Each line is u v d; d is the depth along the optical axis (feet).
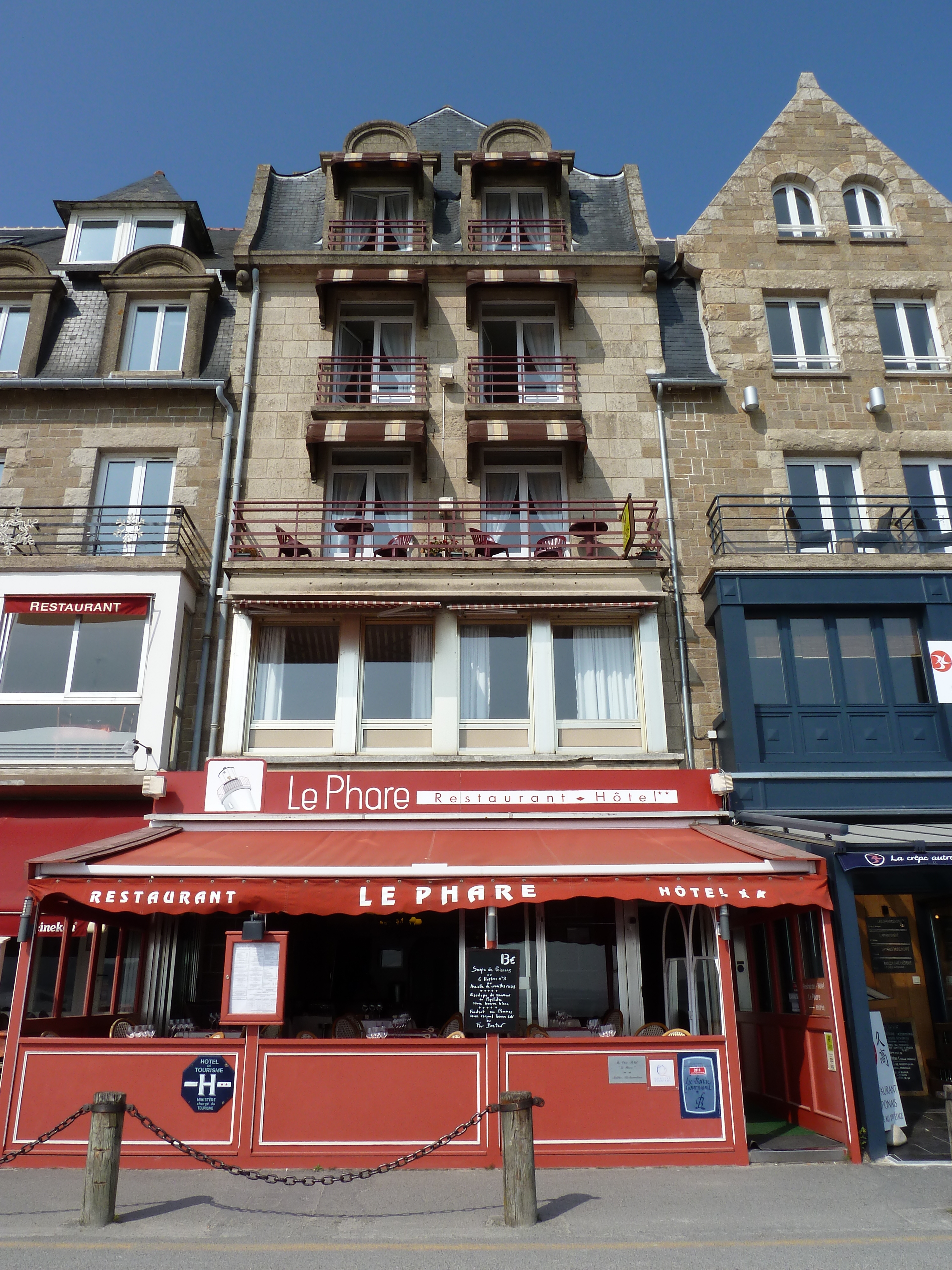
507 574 47.09
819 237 57.82
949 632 44.68
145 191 64.49
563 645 48.16
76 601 45.96
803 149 60.08
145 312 56.65
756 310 55.83
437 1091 29.91
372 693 47.11
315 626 48.19
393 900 31.14
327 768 44.80
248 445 52.54
